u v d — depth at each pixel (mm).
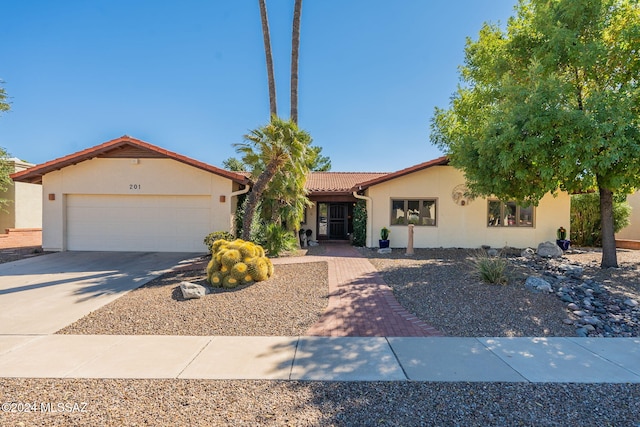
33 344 4820
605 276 9234
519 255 13453
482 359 4336
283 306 6582
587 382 3758
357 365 4145
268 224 13906
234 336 5137
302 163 12492
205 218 14008
